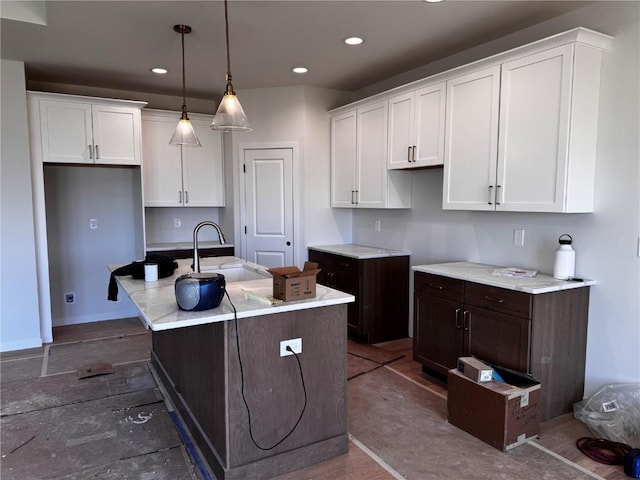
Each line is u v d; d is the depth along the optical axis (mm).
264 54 3686
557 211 2652
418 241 4203
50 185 4625
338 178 4754
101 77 4320
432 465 2287
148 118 4824
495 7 2795
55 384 3279
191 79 4418
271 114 4840
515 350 2658
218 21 2990
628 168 2609
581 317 2801
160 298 2266
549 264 3045
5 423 2705
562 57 2586
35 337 4066
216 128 2521
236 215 5078
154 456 2363
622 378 2701
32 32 3160
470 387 2574
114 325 4789
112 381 3346
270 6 2771
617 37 2621
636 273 2607
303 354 2232
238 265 3445
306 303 2156
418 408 2918
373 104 4168
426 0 2693
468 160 3189
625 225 2639
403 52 3646
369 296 4145
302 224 4840
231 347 2023
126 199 5016
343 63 3932
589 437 2529
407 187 4203
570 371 2793
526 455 2369
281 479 2166
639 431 2486
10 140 3807
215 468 2168
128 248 5070
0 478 2180
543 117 2697
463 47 3529
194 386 2518
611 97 2658
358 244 5027
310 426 2291
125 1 2688
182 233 5422
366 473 2223
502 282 2744
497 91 2955
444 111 3377
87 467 2264
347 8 2807
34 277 4004
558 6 2773
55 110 4090
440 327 3223
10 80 3766
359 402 3002
